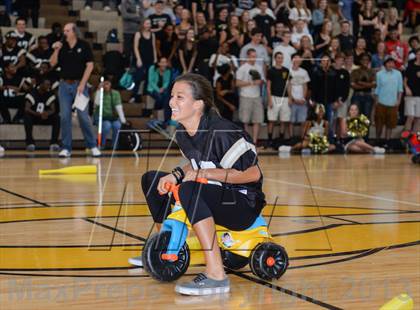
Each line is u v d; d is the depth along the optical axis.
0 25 14.85
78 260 4.20
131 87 14.27
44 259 4.21
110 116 12.98
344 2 16.52
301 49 13.84
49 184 8.17
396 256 4.44
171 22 14.62
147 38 14.13
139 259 4.07
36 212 6.11
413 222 5.81
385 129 14.75
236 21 14.18
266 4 14.93
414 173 10.12
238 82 13.51
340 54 13.78
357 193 7.76
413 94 15.09
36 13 15.17
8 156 11.83
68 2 16.58
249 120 13.65
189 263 3.90
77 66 11.23
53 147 13.20
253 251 3.78
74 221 5.63
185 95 3.70
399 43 15.75
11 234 5.04
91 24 15.92
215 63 13.56
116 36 15.57
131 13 14.77
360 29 16.16
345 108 13.91
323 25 14.86
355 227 5.52
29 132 13.01
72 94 11.47
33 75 13.32
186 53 13.97
